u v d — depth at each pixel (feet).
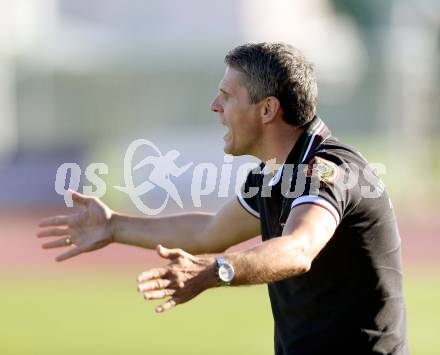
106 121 360.48
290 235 38.86
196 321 120.88
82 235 51.75
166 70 361.30
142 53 361.51
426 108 310.04
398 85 325.01
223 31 368.07
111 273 160.86
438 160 289.33
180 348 103.96
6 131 347.36
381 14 377.09
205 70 361.92
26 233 212.02
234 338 109.50
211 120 359.05
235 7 370.32
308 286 43.88
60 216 52.01
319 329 44.11
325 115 368.68
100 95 361.30
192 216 51.26
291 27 383.65
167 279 37.09
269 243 38.27
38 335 111.86
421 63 319.68
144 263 170.09
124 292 142.92
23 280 155.33
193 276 37.27
